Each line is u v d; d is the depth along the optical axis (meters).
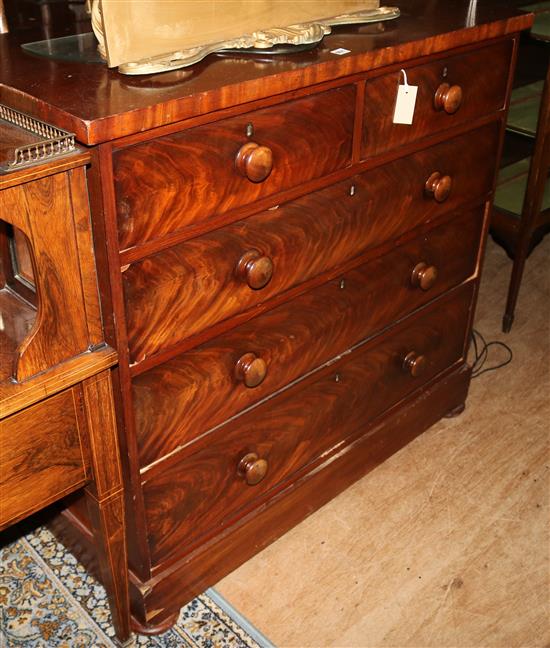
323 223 1.39
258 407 1.46
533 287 2.67
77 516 1.56
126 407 1.21
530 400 2.16
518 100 2.39
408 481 1.88
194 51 1.17
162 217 1.11
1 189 0.89
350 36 1.37
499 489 1.86
